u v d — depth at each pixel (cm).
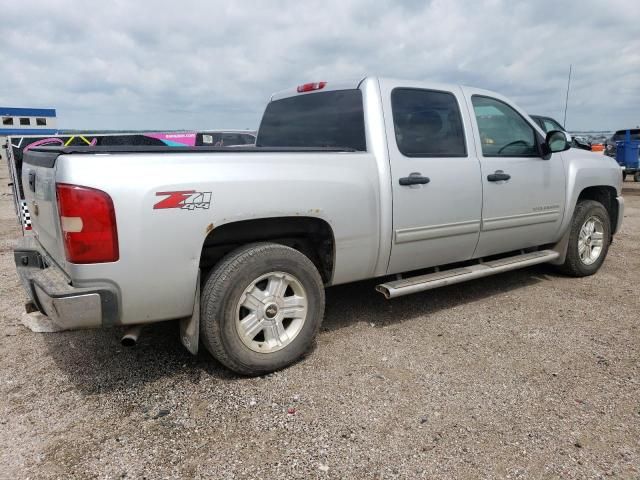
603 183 545
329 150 350
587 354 352
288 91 454
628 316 425
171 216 276
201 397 297
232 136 1194
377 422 270
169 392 303
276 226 336
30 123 5431
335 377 320
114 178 261
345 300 470
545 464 236
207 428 266
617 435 257
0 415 280
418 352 356
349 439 255
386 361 342
